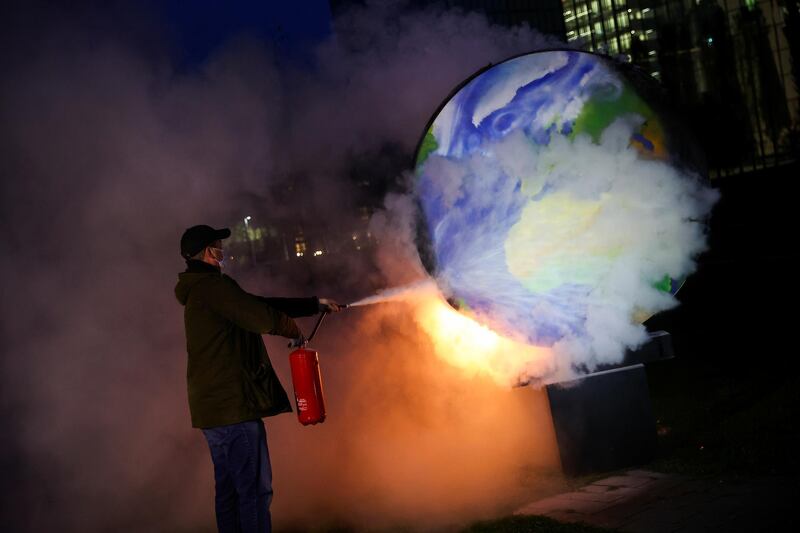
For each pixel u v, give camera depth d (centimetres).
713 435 490
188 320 340
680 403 595
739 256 1534
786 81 3909
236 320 331
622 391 454
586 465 446
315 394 377
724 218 2158
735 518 345
